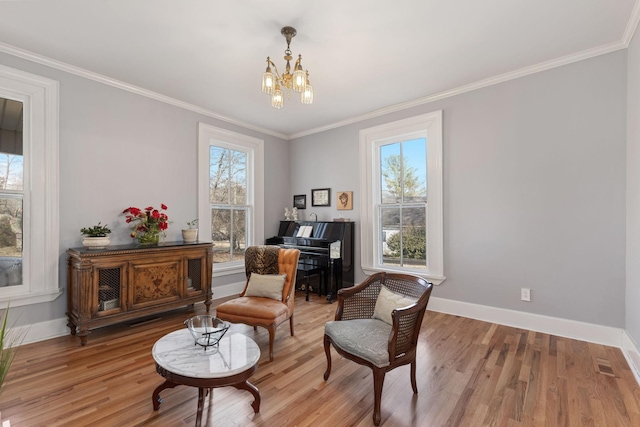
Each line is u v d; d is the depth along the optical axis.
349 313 2.34
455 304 3.58
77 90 3.07
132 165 3.49
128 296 2.97
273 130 5.18
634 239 2.41
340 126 4.75
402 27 2.40
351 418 1.74
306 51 2.74
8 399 1.89
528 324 3.09
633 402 1.87
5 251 2.69
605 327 2.71
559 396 1.94
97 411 1.79
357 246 4.54
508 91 3.22
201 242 3.87
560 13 2.24
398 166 4.19
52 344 2.72
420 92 3.65
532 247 3.09
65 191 2.99
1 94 2.69
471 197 3.47
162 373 1.63
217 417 1.74
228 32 2.46
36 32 2.46
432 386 2.07
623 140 2.63
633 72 2.44
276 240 4.93
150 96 3.64
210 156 4.38
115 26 2.38
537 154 3.05
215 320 2.12
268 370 2.29
